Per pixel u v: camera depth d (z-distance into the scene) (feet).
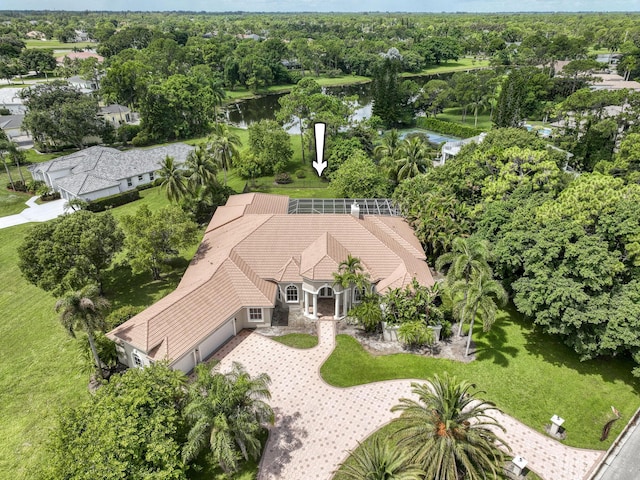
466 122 419.33
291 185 264.31
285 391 115.85
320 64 642.63
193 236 163.84
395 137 251.80
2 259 185.16
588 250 116.26
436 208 161.48
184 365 120.26
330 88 580.30
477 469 80.59
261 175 287.48
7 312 151.74
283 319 144.56
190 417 88.63
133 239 154.71
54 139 322.14
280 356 128.26
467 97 398.01
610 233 124.06
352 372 122.31
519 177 161.17
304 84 412.57
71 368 125.18
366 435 103.76
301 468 95.76
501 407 111.24
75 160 266.98
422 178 193.47
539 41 622.95
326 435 103.65
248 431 87.92
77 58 592.19
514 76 349.20
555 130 298.97
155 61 510.99
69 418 88.69
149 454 80.59
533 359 126.93
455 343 133.39
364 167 224.33
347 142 276.62
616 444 100.89
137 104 406.21
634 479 93.40
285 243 151.23
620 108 335.47
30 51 561.43
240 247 150.10
